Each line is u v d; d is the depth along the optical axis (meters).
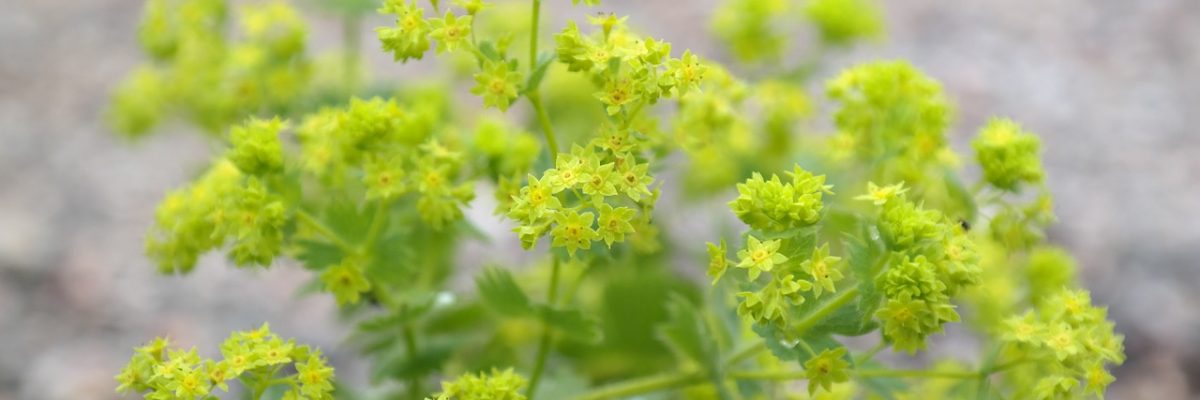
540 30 0.30
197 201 0.22
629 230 0.19
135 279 0.38
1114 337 0.20
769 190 0.19
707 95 0.23
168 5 0.27
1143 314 0.35
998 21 0.48
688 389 0.24
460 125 0.29
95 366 0.35
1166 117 0.43
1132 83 0.45
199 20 0.27
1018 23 0.48
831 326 0.19
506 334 0.27
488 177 0.24
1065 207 0.39
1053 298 0.21
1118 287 0.36
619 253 0.22
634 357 0.28
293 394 0.20
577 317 0.22
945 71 0.44
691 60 0.19
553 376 0.26
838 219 0.23
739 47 0.29
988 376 0.21
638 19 0.47
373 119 0.21
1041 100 0.43
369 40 0.37
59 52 0.48
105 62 0.47
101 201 0.41
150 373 0.19
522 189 0.19
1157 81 0.45
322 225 0.22
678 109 0.23
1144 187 0.40
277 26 0.26
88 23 0.49
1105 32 0.47
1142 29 0.47
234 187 0.21
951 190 0.22
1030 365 0.21
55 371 0.35
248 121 0.23
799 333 0.19
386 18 0.27
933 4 0.48
